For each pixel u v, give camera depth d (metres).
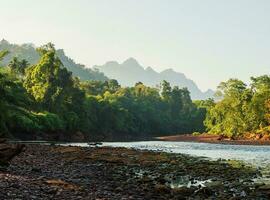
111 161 39.81
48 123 113.81
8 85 95.06
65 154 46.50
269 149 84.44
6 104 97.44
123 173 31.89
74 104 147.50
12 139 93.88
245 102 154.38
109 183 25.52
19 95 111.31
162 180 27.94
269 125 147.62
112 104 188.50
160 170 34.84
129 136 194.38
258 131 145.25
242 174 33.59
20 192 18.16
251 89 158.50
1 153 27.23
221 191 25.02
